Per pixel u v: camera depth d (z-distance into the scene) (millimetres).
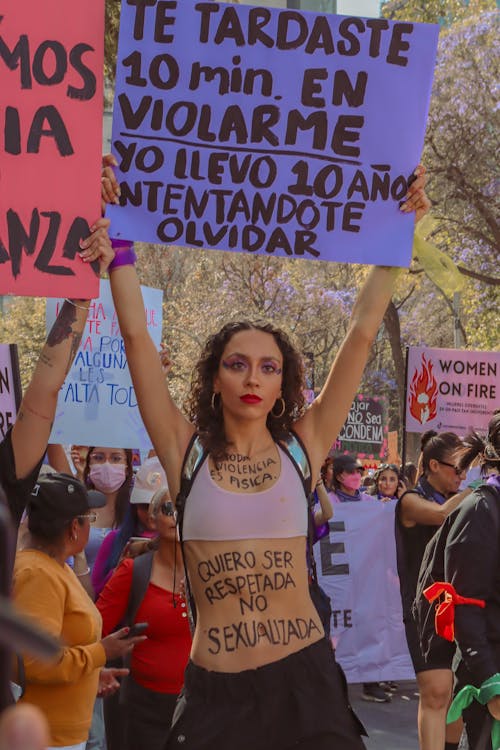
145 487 5785
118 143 3645
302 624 3057
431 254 3930
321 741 2941
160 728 4582
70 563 5641
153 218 3646
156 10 3631
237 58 3695
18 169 3441
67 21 3500
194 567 3096
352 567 9141
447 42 25266
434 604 5352
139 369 3311
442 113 25141
